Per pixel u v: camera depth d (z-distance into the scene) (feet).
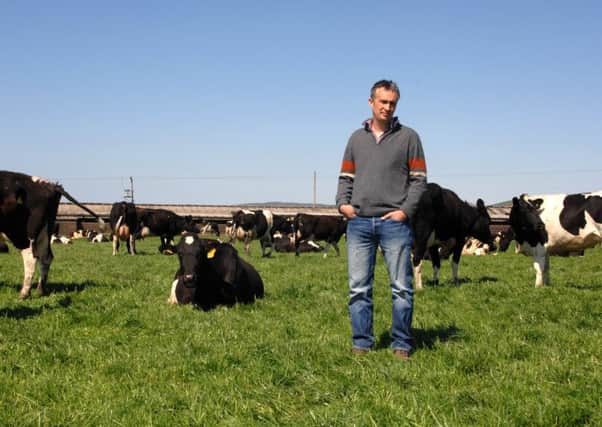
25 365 19.75
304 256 95.81
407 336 20.59
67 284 42.39
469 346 21.98
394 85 19.86
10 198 35.27
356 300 20.94
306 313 30.96
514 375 18.26
